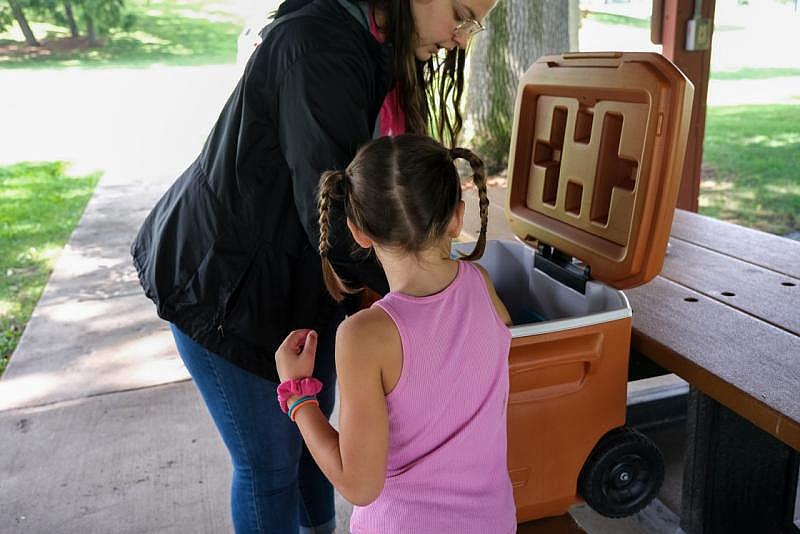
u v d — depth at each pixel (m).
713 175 6.34
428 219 1.10
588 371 1.50
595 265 1.58
